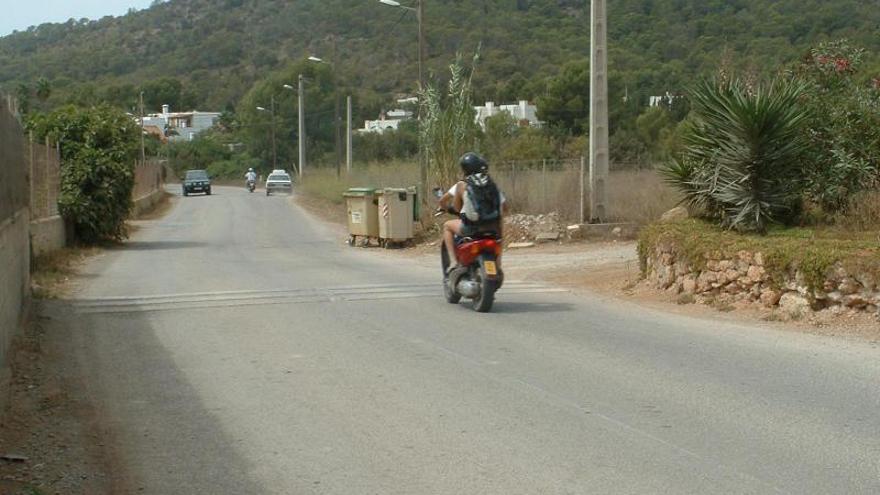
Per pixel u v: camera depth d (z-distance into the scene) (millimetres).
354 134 72062
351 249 23984
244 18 132125
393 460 6309
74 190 23938
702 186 13977
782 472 5922
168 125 110750
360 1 107250
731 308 12000
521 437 6742
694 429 6867
